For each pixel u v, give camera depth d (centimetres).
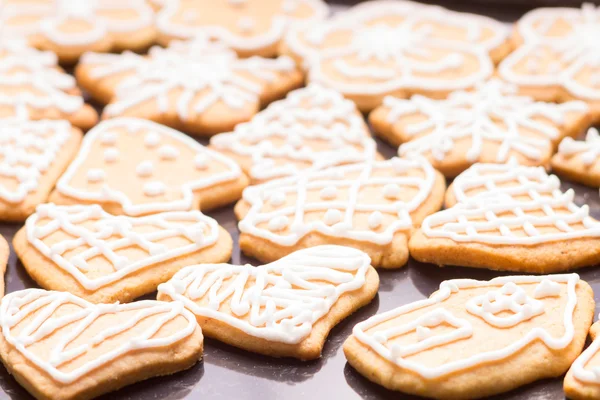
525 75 58
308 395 43
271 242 48
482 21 62
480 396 42
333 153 53
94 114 56
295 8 63
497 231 48
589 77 58
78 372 42
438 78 58
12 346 43
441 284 46
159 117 56
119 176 52
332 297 45
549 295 45
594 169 51
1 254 48
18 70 58
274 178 52
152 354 43
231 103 56
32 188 51
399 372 43
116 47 61
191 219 49
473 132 54
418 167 52
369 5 63
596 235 48
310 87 57
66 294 45
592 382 42
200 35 61
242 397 43
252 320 44
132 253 47
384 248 48
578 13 62
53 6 63
